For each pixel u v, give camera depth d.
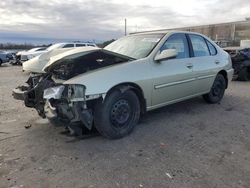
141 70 4.26
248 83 10.18
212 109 5.89
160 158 3.50
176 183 2.92
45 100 3.98
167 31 5.15
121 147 3.83
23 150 3.72
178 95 5.05
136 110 4.27
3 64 21.95
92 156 3.54
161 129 4.56
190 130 4.55
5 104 6.30
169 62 4.78
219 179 3.00
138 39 5.12
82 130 4.20
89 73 3.79
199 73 5.43
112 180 2.98
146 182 2.94
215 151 3.73
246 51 10.77
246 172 3.16
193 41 5.52
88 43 18.36
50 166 3.28
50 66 4.13
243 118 5.26
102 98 3.77
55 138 4.14
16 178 3.01
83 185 2.88
